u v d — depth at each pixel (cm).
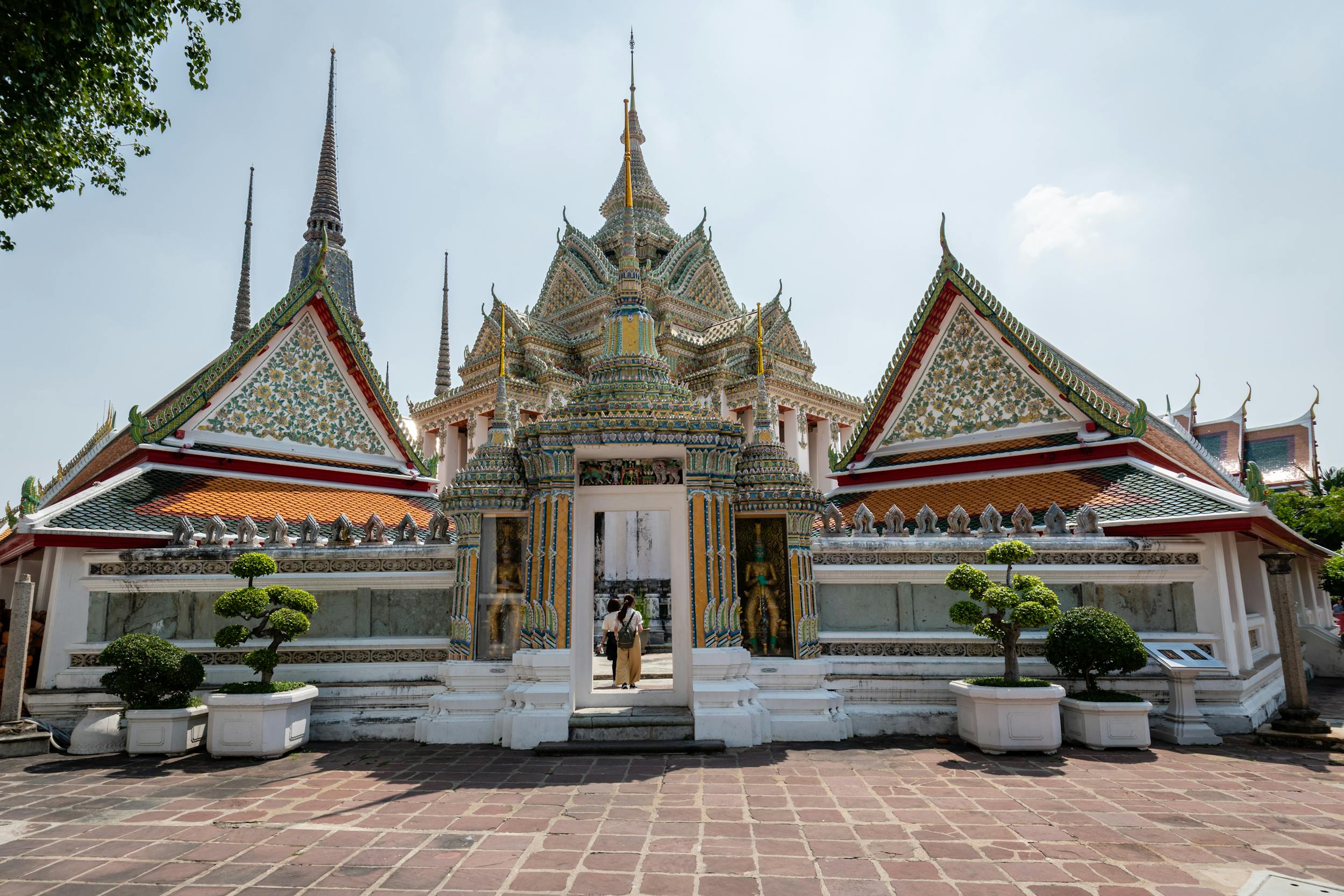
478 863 570
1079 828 649
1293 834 632
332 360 1822
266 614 1087
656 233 3497
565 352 3262
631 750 949
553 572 1041
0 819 691
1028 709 946
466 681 1066
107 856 591
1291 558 1055
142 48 888
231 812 708
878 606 1177
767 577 1141
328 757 945
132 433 1481
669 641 2189
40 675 1110
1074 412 1526
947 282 1717
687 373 3172
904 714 1088
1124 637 988
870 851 592
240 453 1602
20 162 863
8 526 1477
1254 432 3759
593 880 538
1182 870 552
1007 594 964
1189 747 994
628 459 1122
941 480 1667
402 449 1934
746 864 566
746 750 966
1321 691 1720
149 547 1208
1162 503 1225
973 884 529
